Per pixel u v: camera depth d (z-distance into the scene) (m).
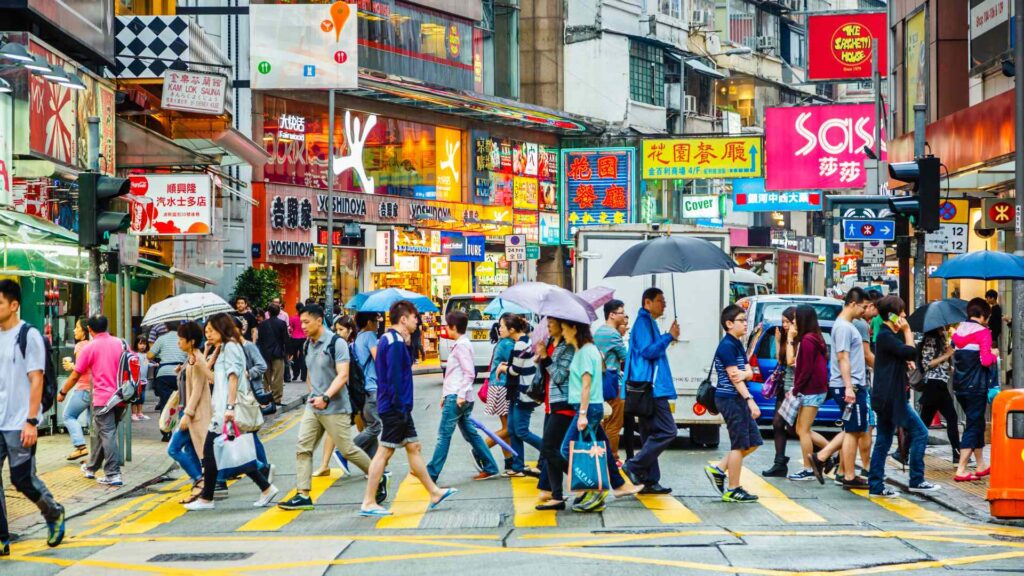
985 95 28.55
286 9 39.62
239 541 11.30
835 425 19.72
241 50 41.94
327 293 38.53
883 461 13.77
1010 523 11.88
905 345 13.66
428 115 50.91
